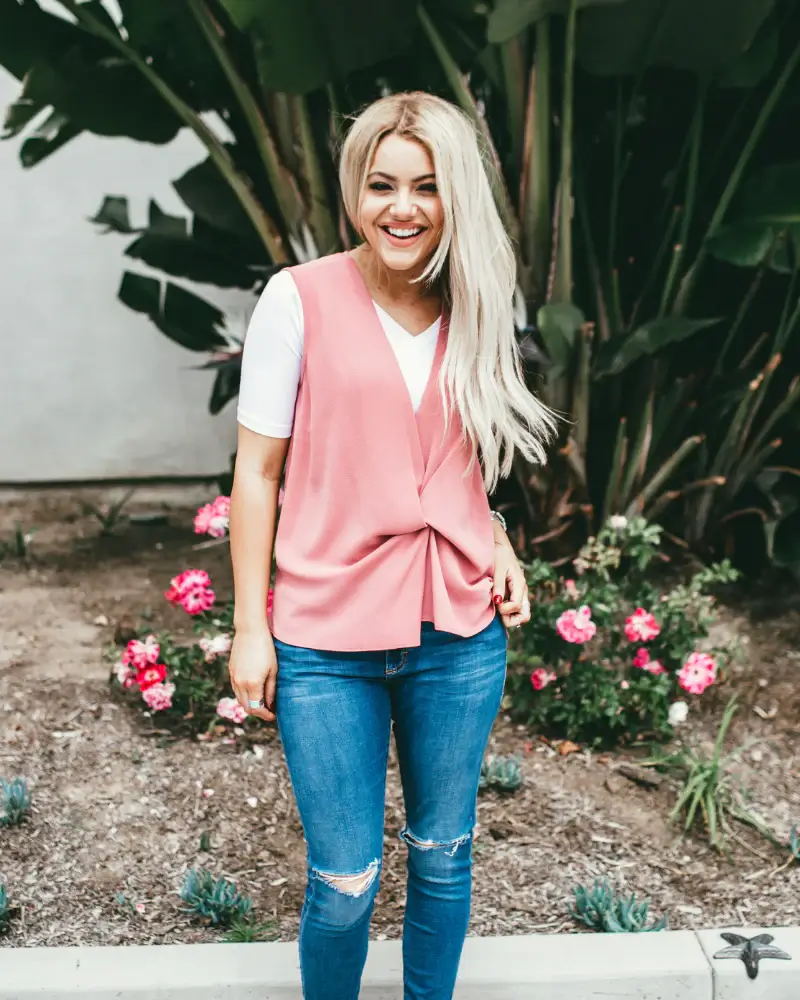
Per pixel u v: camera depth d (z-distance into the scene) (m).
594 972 2.49
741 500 5.00
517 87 4.19
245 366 1.88
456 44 4.34
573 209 4.63
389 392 1.82
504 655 2.02
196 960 2.50
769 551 4.64
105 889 2.92
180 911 2.84
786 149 4.75
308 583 1.88
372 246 1.84
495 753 3.60
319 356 1.83
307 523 1.90
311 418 1.86
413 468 1.88
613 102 4.58
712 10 3.76
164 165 6.11
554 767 3.53
